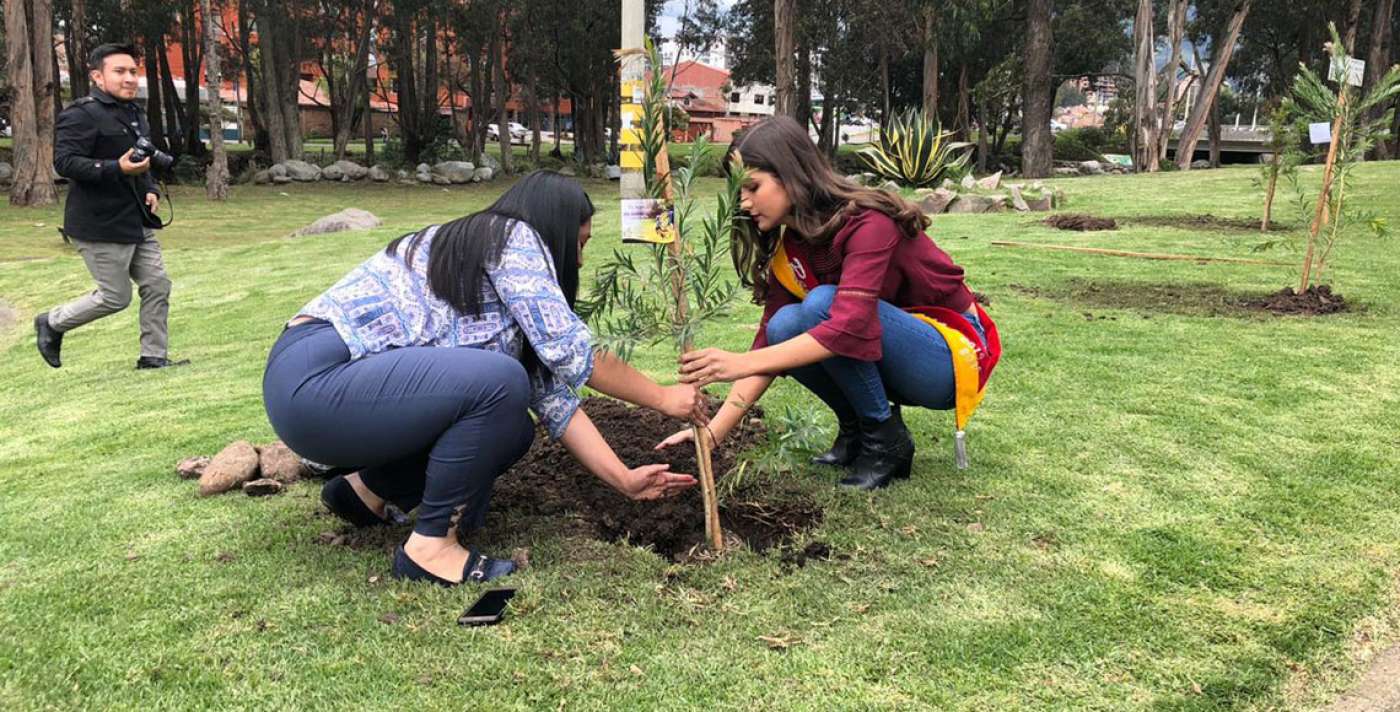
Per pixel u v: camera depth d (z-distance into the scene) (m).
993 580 2.28
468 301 2.21
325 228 14.08
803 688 1.86
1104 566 2.35
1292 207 11.00
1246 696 1.82
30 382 5.38
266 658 1.99
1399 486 2.84
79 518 2.80
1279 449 3.18
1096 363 4.37
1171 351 4.58
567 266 2.41
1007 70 31.44
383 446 2.15
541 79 36.25
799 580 2.29
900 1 29.62
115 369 5.55
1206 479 2.93
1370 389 3.87
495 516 2.72
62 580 2.36
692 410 2.39
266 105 33.88
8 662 1.98
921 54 35.88
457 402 2.11
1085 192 14.58
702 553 2.46
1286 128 8.82
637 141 2.20
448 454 2.16
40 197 20.53
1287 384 3.96
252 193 26.16
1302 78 5.73
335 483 2.59
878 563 2.38
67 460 3.52
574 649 2.00
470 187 30.41
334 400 2.10
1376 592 2.20
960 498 2.80
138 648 2.03
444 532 2.28
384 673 1.92
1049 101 26.53
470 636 2.05
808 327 2.62
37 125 20.58
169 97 33.12
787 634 2.05
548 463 3.13
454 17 31.44
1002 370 4.27
